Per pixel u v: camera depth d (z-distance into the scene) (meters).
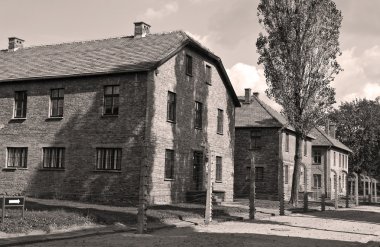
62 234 15.20
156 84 28.33
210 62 35.06
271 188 46.91
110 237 15.41
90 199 28.58
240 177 48.34
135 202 27.20
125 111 28.22
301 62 38.16
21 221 16.19
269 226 21.39
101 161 28.77
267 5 38.66
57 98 30.86
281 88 38.34
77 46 35.41
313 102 38.28
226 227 20.08
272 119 47.97
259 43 39.09
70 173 29.45
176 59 30.53
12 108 32.06
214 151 35.25
